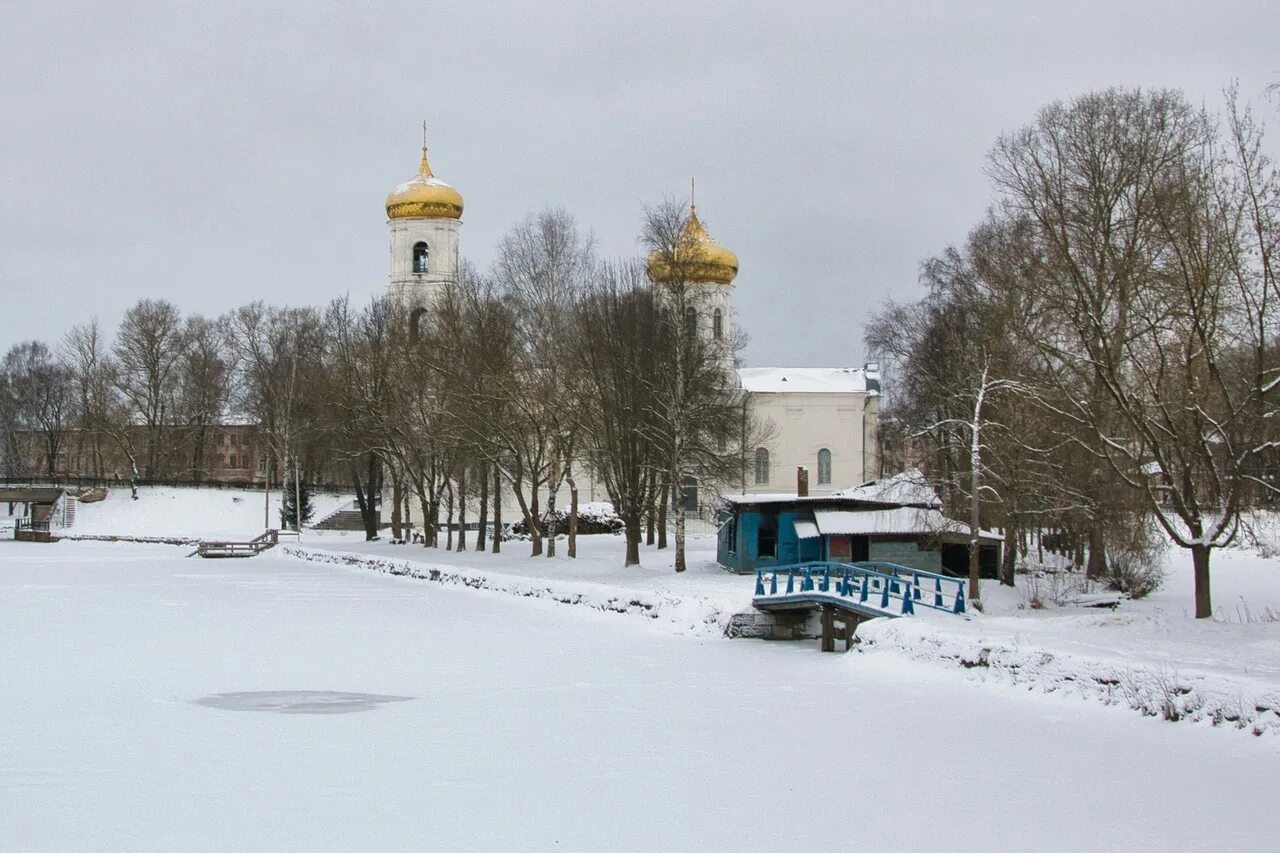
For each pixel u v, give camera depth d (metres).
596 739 27.27
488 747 26.53
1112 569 55.84
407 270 108.38
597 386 68.56
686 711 30.56
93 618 52.34
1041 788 22.75
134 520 121.44
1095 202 45.78
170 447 133.00
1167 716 27.41
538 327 73.94
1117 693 29.02
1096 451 45.56
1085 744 25.86
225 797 22.44
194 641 44.66
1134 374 50.03
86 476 144.25
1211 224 38.44
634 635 47.06
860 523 63.31
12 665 38.50
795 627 46.47
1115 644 33.19
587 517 98.81
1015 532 59.69
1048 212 50.62
